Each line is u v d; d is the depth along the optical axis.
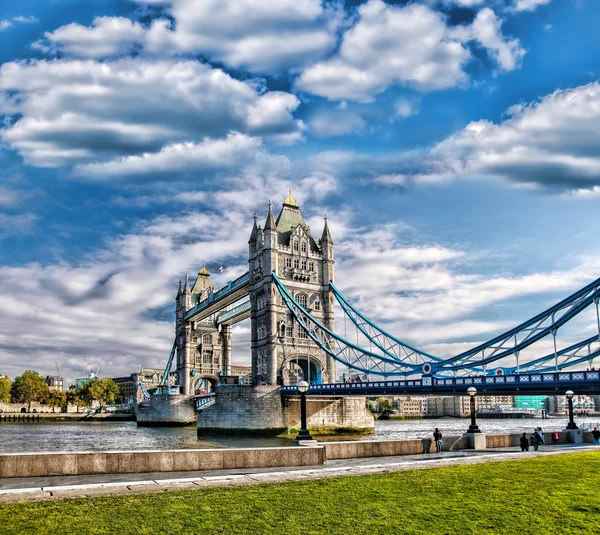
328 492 23.69
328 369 123.88
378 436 107.81
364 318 110.69
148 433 126.00
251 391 104.69
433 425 190.50
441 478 26.97
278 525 19.12
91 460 28.75
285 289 121.06
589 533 18.55
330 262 129.50
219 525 19.02
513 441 47.28
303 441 44.09
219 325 185.88
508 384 65.56
